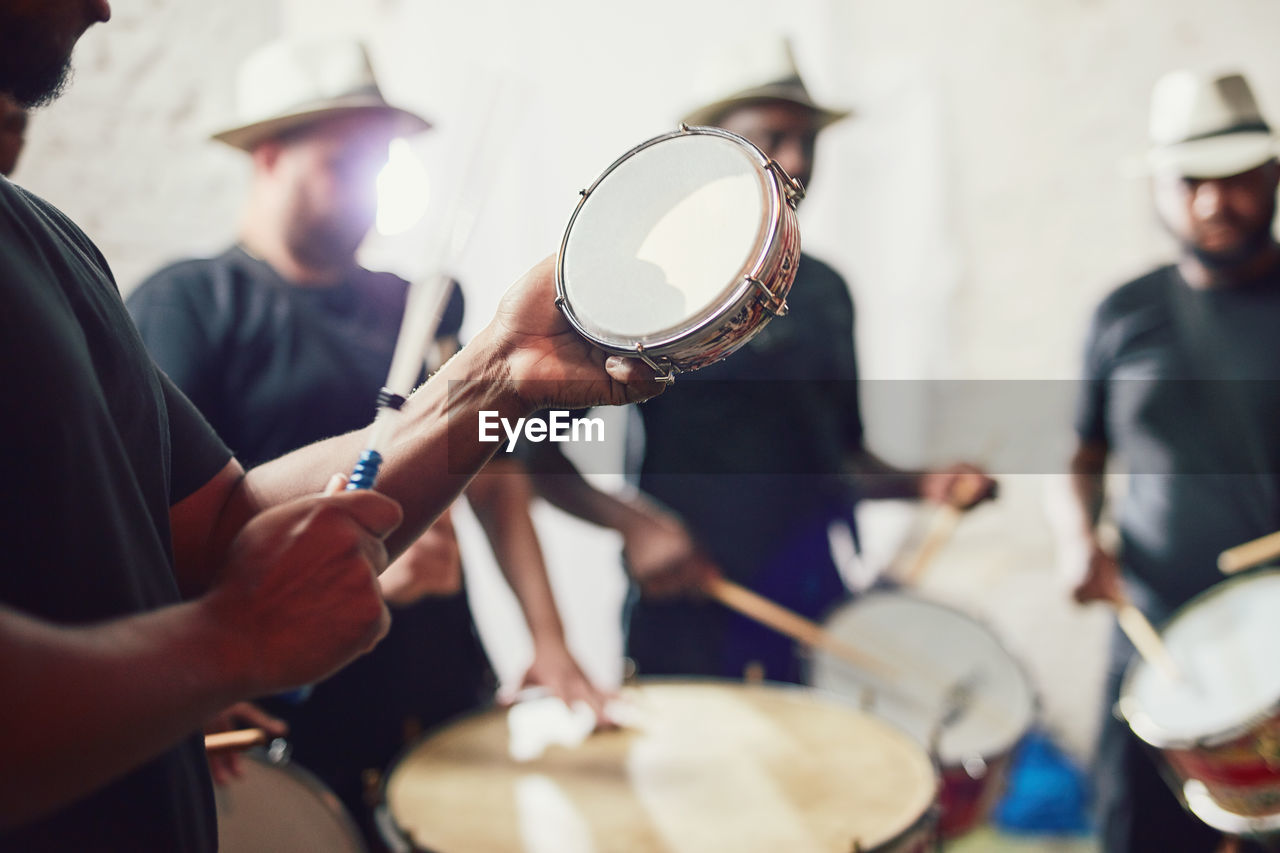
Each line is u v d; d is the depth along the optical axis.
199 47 2.39
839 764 1.32
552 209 2.57
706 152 0.76
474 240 2.51
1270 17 2.96
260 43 2.43
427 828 1.13
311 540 0.53
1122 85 3.01
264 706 1.34
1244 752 1.46
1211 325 2.03
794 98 1.97
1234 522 1.96
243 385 1.42
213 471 0.75
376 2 2.49
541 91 2.57
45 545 0.49
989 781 1.69
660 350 0.69
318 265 1.51
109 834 0.52
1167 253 3.01
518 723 1.47
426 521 0.73
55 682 0.42
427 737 1.41
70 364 0.52
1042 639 3.01
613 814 1.17
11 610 0.43
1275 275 2.03
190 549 0.74
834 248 2.99
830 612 1.96
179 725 0.47
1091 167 3.03
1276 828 1.48
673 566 1.83
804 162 2.05
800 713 1.51
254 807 1.03
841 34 2.94
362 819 1.42
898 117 3.00
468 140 2.47
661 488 2.00
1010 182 3.04
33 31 0.55
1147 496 2.05
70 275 0.58
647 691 1.62
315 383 1.43
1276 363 1.97
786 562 1.99
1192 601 1.95
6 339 0.48
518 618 2.49
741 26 2.68
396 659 1.48
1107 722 2.03
